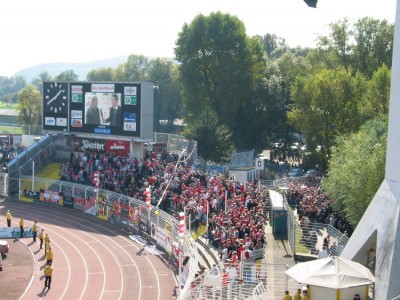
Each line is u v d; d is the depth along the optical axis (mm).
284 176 76500
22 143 78938
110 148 66938
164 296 35656
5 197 68312
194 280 29984
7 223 52719
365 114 67500
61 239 49625
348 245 30453
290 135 95250
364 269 25641
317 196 51844
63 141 71250
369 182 38469
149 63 139875
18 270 40844
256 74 93438
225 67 88625
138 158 64812
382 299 24922
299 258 36781
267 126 93375
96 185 57688
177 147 70312
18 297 35312
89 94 67375
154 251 45906
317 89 70438
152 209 49000
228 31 89938
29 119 121000
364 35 84750
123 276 39781
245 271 31094
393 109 27734
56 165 70562
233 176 60750
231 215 41781
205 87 92438
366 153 42625
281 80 94375
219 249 40500
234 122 91938
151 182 55938
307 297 25141
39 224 55062
